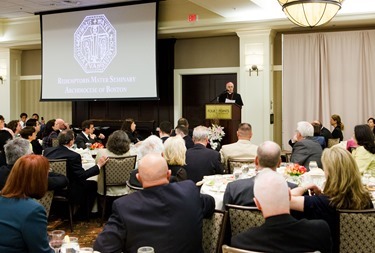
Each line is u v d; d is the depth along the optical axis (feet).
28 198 6.86
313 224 6.17
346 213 8.02
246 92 30.60
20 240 6.55
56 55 35.83
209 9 27.37
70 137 16.52
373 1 26.09
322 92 29.35
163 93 34.94
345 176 8.05
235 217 8.41
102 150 17.49
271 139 30.81
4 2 32.50
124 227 6.91
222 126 24.52
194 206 7.34
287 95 30.30
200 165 14.55
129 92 33.14
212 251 8.34
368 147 13.89
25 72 41.37
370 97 28.32
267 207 6.16
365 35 28.32
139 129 35.19
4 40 38.47
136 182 12.19
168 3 31.60
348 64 28.73
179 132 19.01
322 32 29.43
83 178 16.19
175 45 34.81
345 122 28.89
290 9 17.19
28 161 6.99
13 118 40.68
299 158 15.66
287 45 30.19
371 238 8.00
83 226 17.11
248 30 30.07
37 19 37.27
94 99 34.53
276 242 6.02
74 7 34.53
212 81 34.17
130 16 32.63
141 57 32.45
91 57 34.45
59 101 36.06
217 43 33.50
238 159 15.62
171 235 6.96
